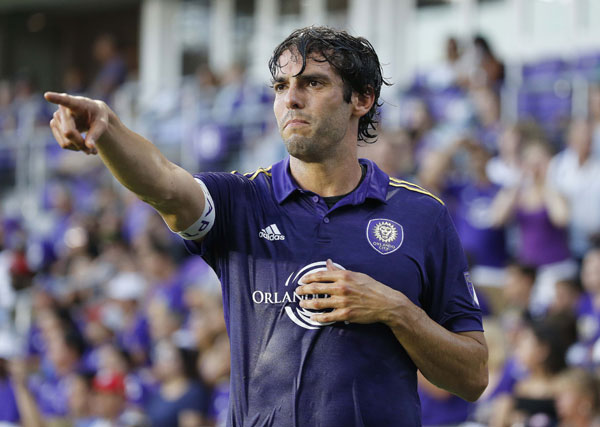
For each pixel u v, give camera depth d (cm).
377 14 4456
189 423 2138
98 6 5928
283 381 836
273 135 3572
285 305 846
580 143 2706
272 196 890
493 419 1777
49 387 2694
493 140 3098
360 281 829
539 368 1744
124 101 4522
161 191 800
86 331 2972
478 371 890
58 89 6150
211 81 4278
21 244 3784
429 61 4353
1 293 3684
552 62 3597
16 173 4806
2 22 6238
